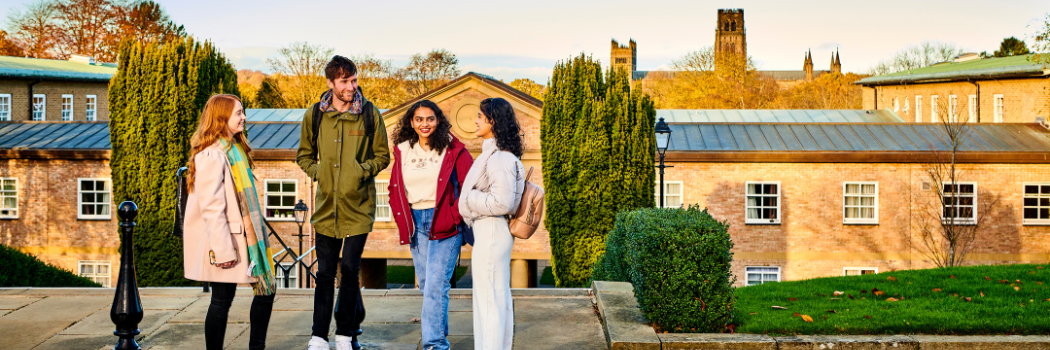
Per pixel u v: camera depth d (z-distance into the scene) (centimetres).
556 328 645
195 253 481
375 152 542
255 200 492
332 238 530
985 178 2711
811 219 2731
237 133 495
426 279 539
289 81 5916
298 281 2534
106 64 4938
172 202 2031
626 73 2041
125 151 2044
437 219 532
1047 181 2702
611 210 2011
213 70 2081
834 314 690
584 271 2020
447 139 540
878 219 2719
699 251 614
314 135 528
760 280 2738
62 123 3075
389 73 6400
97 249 2762
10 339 600
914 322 625
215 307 489
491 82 2530
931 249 2708
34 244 2778
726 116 3966
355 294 536
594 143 2008
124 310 518
